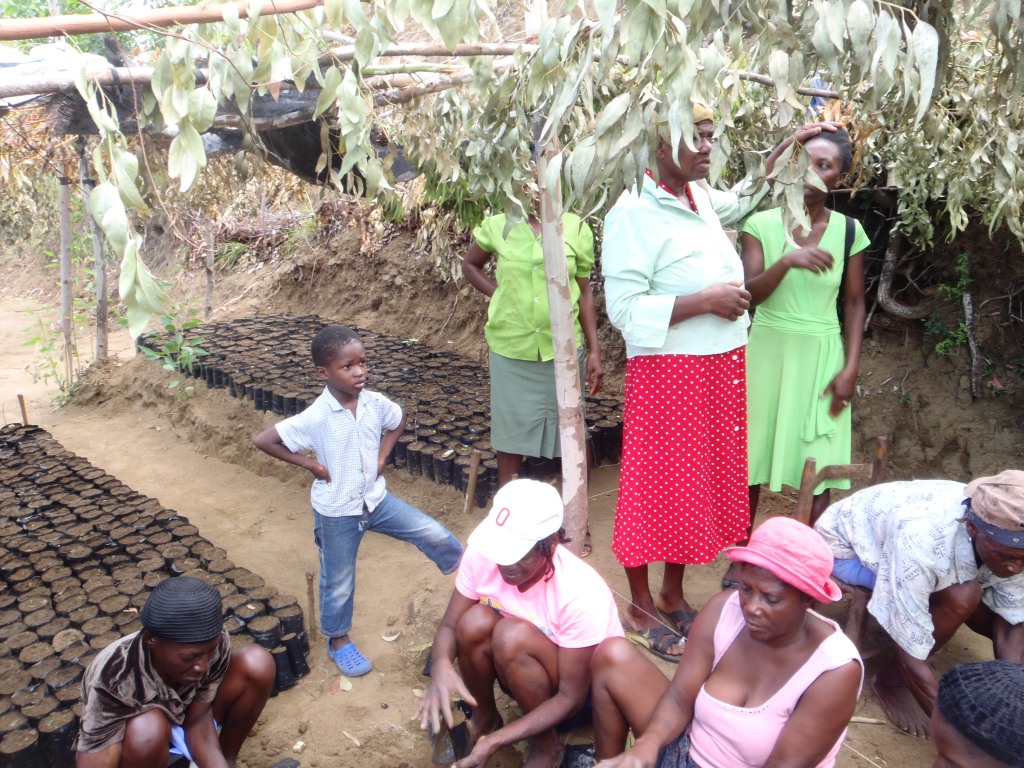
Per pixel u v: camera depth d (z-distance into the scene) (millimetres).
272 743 3025
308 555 4613
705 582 3910
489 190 3604
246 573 3859
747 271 3498
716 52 2152
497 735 2521
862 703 3135
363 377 3238
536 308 4121
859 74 2318
